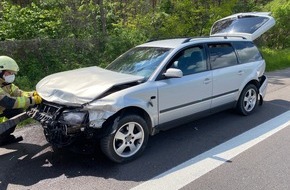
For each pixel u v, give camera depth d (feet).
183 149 15.57
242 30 27.35
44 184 12.43
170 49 16.58
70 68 30.45
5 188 12.16
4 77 15.03
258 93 21.57
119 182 12.53
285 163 13.92
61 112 13.58
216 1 42.14
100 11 40.65
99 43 35.35
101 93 13.32
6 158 14.71
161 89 15.08
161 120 15.51
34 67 28.71
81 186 12.26
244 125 18.86
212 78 17.71
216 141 16.52
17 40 29.50
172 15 40.83
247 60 20.84
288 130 17.89
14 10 34.32
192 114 17.08
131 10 47.26
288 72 37.91
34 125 18.93
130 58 17.65
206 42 18.25
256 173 13.10
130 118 14.05
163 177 12.89
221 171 13.30
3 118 18.40
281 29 57.72
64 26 37.14
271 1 74.95
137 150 14.57
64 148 15.61
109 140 13.52
